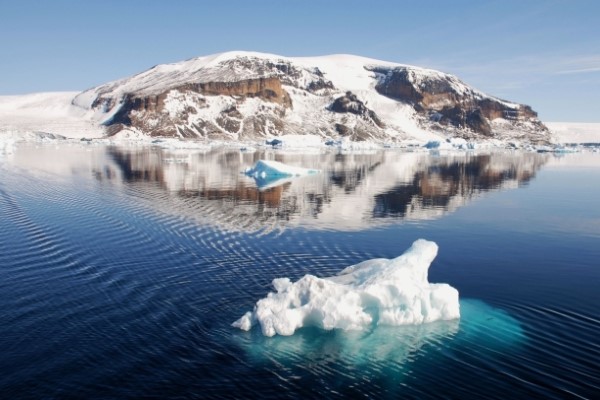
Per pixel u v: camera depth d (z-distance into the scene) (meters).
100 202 44.44
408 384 14.08
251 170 73.44
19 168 76.12
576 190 59.91
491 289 22.50
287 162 105.06
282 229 33.97
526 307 20.19
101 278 22.36
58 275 22.70
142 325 17.36
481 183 67.00
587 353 16.09
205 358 15.15
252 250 27.95
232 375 14.24
